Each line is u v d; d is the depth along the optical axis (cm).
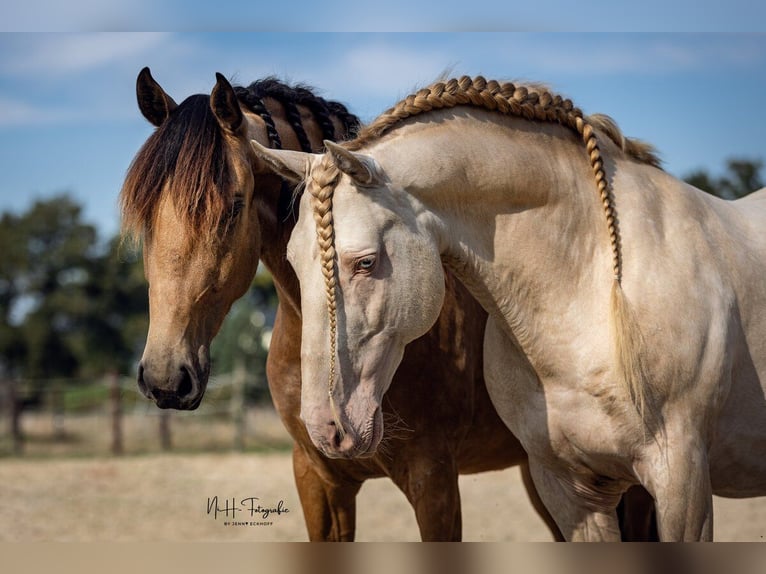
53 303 3959
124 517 1032
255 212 446
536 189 402
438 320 484
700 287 392
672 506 382
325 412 367
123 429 2269
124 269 4094
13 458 1750
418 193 386
